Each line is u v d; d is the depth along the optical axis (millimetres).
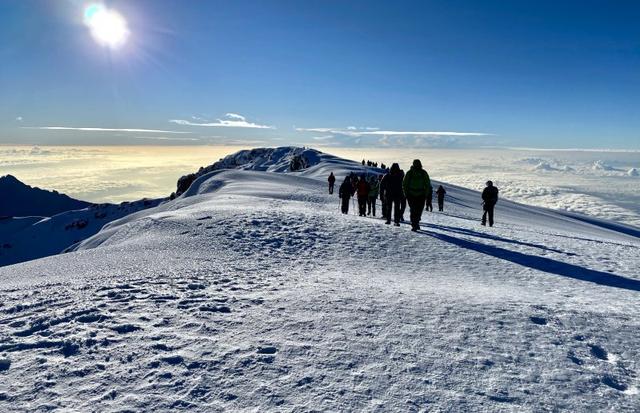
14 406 3281
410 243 11914
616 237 37812
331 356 4137
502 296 6676
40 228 142000
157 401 3357
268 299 6016
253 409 3266
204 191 45344
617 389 3764
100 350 4238
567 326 5238
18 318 5309
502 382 3768
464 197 54312
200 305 5676
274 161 118375
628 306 6359
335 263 9594
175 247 11008
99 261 10031
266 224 13727
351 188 21203
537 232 18938
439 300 6102
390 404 3365
